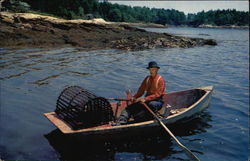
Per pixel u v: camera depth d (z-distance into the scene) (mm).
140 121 6324
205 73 14109
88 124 5492
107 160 5016
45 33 25047
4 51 16812
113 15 119250
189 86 11070
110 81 10891
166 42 27719
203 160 5250
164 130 6367
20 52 16844
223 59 19812
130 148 5543
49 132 5934
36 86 9383
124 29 41938
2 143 5277
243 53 24156
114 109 6793
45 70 11984
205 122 7180
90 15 90750
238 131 6602
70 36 26234
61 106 5965
